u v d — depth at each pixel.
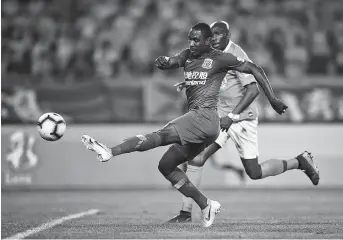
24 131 49.72
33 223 26.39
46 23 68.75
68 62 61.44
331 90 52.06
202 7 71.69
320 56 65.12
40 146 49.94
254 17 71.00
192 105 24.47
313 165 31.64
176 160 24.16
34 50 62.59
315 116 52.00
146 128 51.03
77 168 50.28
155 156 50.81
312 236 21.50
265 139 51.34
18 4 72.12
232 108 30.17
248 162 30.50
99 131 50.69
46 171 49.91
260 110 51.53
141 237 20.98
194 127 23.84
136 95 51.50
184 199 28.25
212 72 24.25
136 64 61.47
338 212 33.44
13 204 38.00
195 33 24.12
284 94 51.81
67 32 65.94
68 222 27.05
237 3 73.06
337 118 52.03
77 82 51.72
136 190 48.78
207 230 23.42
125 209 35.03
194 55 24.62
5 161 49.28
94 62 61.69
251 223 26.56
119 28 67.38
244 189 49.94
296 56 64.88
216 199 41.69
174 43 63.88
